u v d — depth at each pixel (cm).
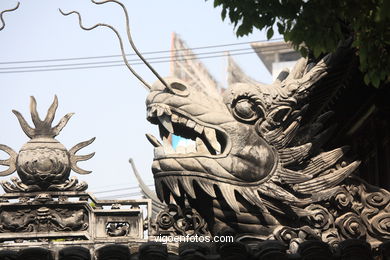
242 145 3981
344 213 4041
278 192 3966
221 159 3947
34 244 3775
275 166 4000
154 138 3991
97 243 3812
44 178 3881
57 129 3972
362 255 3741
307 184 4019
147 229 3906
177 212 3934
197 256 3681
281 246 3728
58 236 3831
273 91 4066
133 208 3878
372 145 4638
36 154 3903
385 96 4478
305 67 4156
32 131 3962
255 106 4038
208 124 3988
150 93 4016
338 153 4088
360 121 4725
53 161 3897
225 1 3253
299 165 4053
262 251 3716
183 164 3919
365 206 4056
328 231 3994
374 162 4616
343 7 3177
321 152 4116
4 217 3847
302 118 4516
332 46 3216
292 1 3216
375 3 3148
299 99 4078
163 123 3969
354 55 4084
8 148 3947
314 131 4100
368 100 4556
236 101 4031
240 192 3934
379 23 3169
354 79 4347
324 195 4019
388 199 4059
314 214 3988
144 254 3659
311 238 3950
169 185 3909
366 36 3209
